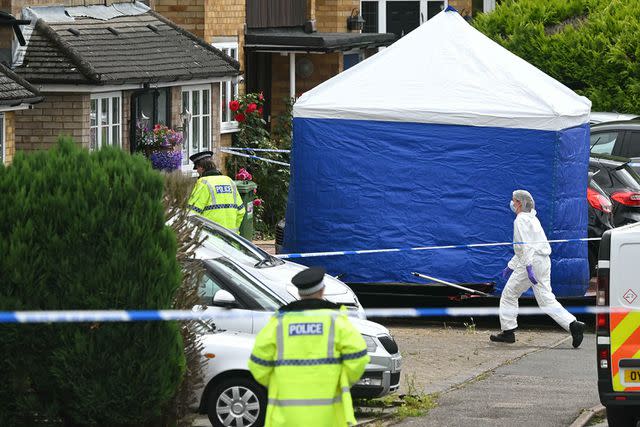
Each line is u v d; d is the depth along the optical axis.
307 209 70.25
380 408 49.34
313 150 70.00
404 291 69.50
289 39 109.94
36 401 37.12
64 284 36.78
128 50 84.00
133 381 37.03
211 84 94.56
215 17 100.81
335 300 54.19
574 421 46.78
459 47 71.12
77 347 36.53
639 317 41.50
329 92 70.25
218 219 67.06
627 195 79.56
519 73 70.62
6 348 36.75
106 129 80.81
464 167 68.69
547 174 68.12
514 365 58.69
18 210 36.81
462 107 68.62
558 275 68.94
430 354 60.91
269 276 51.91
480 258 68.81
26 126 77.50
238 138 103.69
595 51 115.44
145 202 37.53
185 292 40.12
